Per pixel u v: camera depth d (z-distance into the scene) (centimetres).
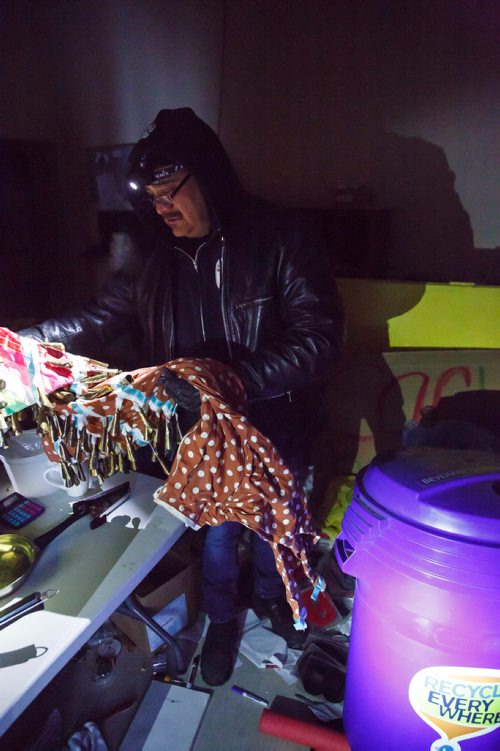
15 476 105
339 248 195
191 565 150
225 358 125
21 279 243
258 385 102
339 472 188
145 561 89
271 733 126
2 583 84
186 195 105
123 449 95
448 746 94
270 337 119
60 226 260
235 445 87
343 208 190
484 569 76
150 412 91
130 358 204
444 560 78
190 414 121
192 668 145
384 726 100
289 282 113
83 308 134
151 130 105
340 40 186
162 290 125
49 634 75
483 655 81
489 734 90
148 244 128
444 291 176
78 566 88
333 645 149
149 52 215
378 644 94
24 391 86
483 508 80
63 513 104
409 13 174
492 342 178
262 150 211
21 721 129
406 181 194
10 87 248
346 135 196
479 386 177
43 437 99
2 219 230
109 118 235
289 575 100
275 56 196
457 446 163
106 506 103
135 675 142
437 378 179
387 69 183
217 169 108
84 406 88
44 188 246
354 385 185
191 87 213
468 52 171
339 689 136
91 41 224
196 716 132
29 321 238
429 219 195
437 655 84
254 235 115
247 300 117
